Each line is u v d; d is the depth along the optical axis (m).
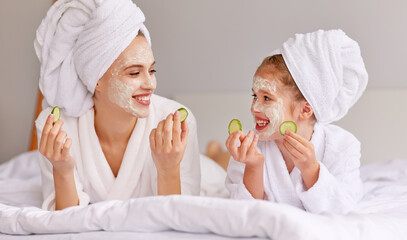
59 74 1.66
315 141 1.63
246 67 3.37
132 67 1.57
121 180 1.69
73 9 1.61
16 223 1.26
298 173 1.61
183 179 1.70
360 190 1.71
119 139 1.71
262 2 3.32
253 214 1.05
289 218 1.02
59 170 1.53
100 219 1.17
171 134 1.46
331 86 1.56
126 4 1.58
